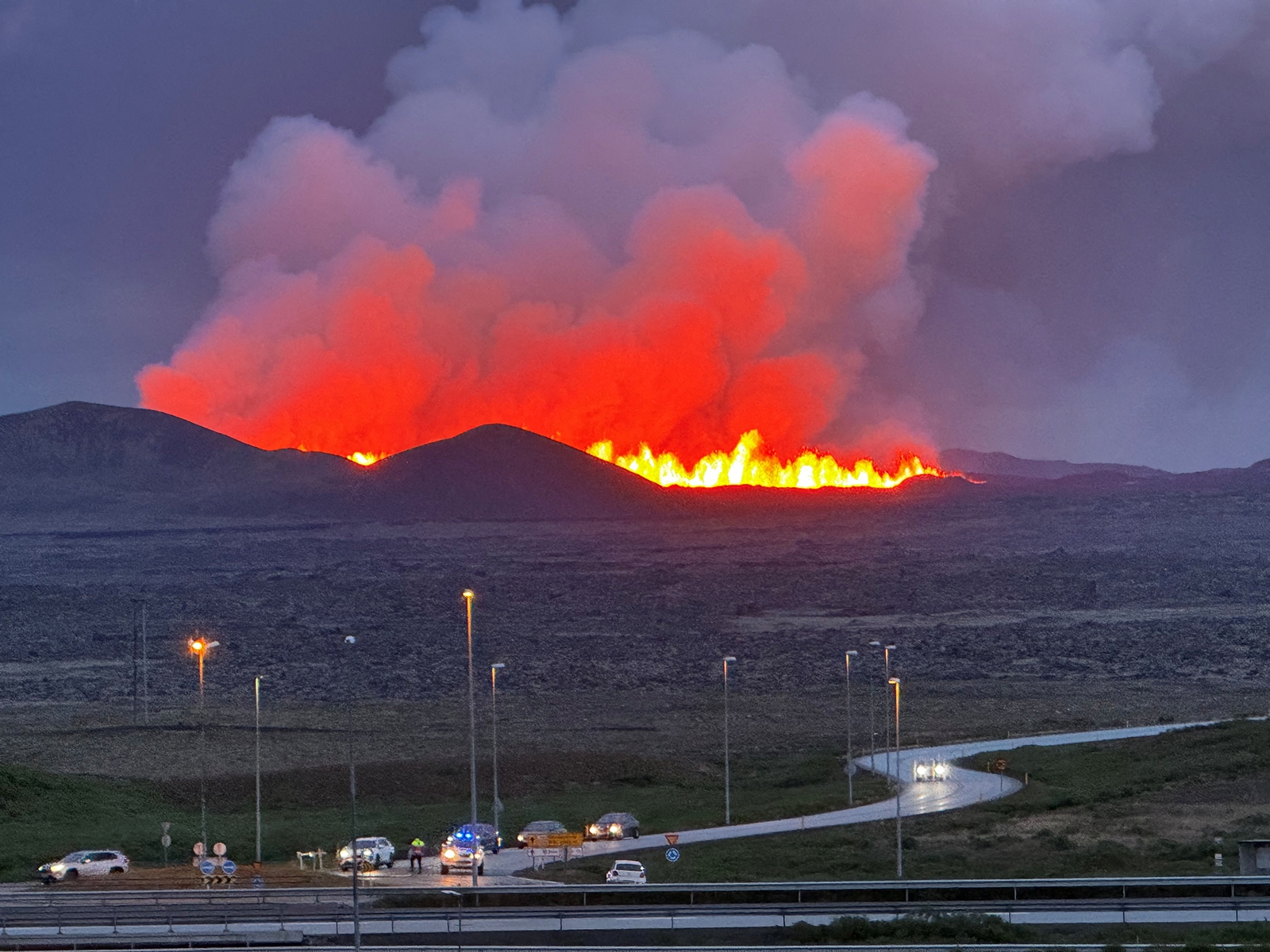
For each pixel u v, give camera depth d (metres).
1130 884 103.94
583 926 95.50
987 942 90.81
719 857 136.88
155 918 96.81
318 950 88.62
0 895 113.44
